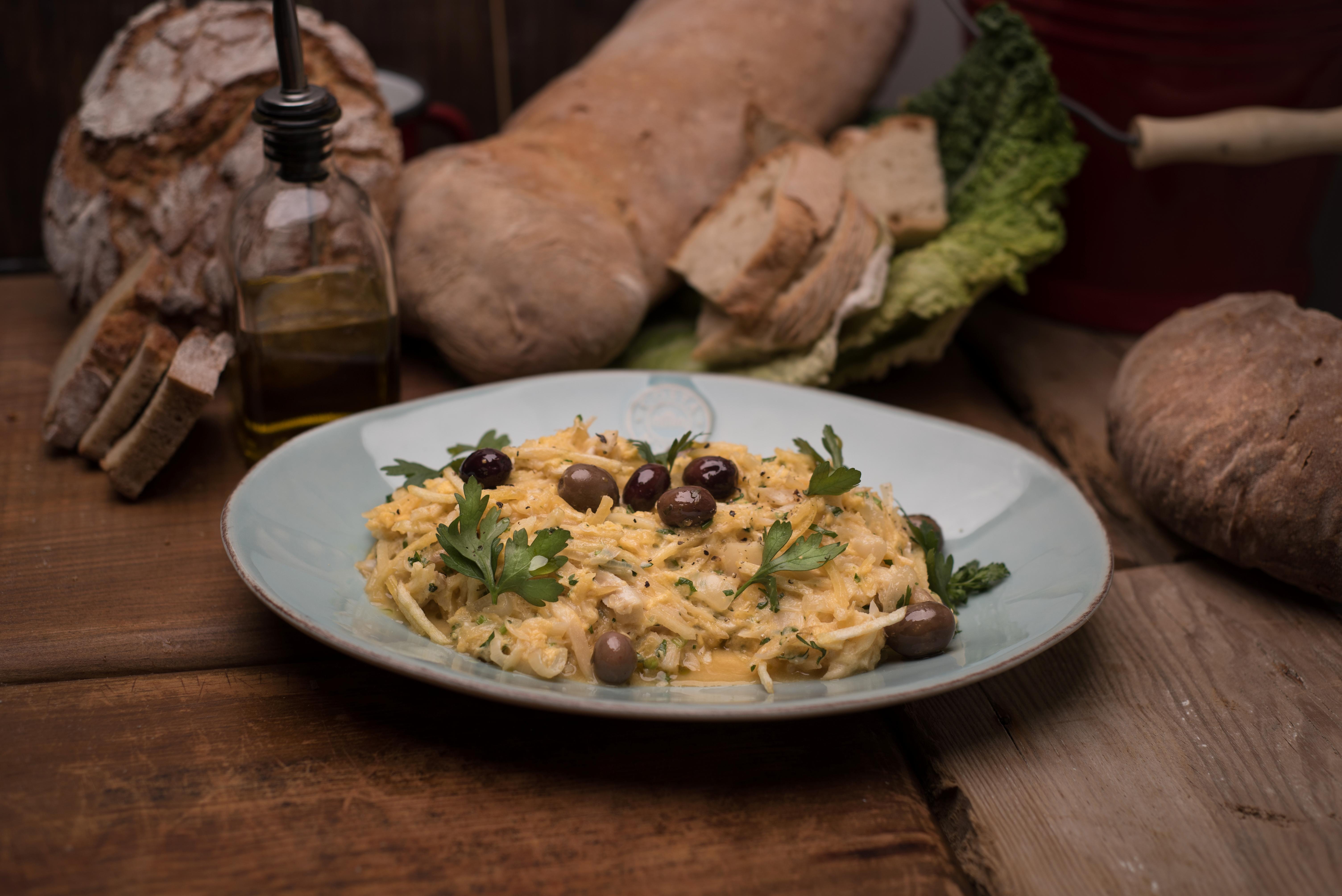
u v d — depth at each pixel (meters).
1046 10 0.74
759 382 0.65
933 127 0.76
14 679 0.54
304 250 0.64
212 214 0.71
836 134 0.87
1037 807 0.50
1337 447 0.56
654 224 0.75
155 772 0.50
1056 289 0.81
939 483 0.61
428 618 0.53
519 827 0.49
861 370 0.74
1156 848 0.49
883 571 0.53
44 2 0.90
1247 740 0.53
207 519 0.63
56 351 0.76
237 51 0.72
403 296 0.73
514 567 0.51
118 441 0.65
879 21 0.86
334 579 0.54
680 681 0.51
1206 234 0.76
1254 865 0.48
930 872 0.48
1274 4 0.69
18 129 0.93
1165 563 0.62
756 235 0.72
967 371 0.78
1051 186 0.73
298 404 0.66
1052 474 0.59
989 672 0.48
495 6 1.00
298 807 0.49
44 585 0.59
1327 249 0.90
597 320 0.70
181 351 0.64
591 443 0.58
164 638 0.56
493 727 0.52
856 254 0.70
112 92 0.71
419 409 0.62
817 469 0.54
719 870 0.48
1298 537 0.57
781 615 0.52
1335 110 0.71
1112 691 0.55
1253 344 0.60
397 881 0.47
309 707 0.53
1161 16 0.70
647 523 0.54
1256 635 0.58
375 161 0.72
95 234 0.71
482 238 0.70
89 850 0.48
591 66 0.82
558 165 0.75
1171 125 0.71
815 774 0.51
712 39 0.82
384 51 1.00
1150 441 0.61
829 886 0.47
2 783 0.50
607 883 0.47
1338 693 0.55
